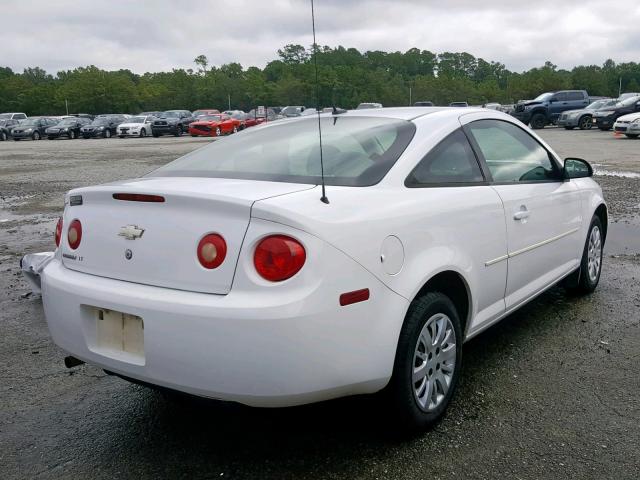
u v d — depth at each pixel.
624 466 2.75
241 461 2.85
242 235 2.49
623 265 6.14
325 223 2.55
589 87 110.06
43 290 3.06
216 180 3.00
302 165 3.16
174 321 2.52
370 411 2.98
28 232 8.45
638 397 3.38
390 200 2.90
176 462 2.86
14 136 39.25
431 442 2.96
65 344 2.97
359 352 2.62
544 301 5.04
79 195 3.00
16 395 3.58
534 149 4.28
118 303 2.67
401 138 3.29
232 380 2.47
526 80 97.25
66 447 3.02
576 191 4.65
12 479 2.76
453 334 3.17
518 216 3.75
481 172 3.60
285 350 2.43
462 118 3.68
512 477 2.68
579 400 3.35
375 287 2.68
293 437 3.04
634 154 17.83
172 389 2.63
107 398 3.53
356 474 2.73
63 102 91.12
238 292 2.47
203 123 38.44
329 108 4.42
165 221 2.67
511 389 3.49
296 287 2.45
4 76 114.25
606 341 4.17
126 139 38.97
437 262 2.99
